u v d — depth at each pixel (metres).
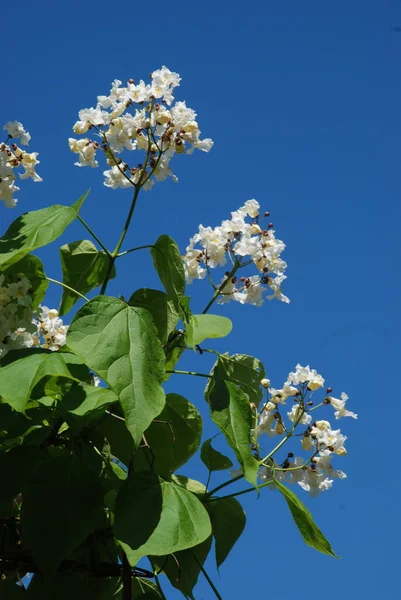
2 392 2.01
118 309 2.08
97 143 2.31
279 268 2.40
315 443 2.37
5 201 2.34
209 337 2.25
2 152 2.33
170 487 2.08
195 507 2.06
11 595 2.14
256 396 2.41
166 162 2.29
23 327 2.24
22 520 2.08
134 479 2.08
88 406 2.04
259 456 2.34
